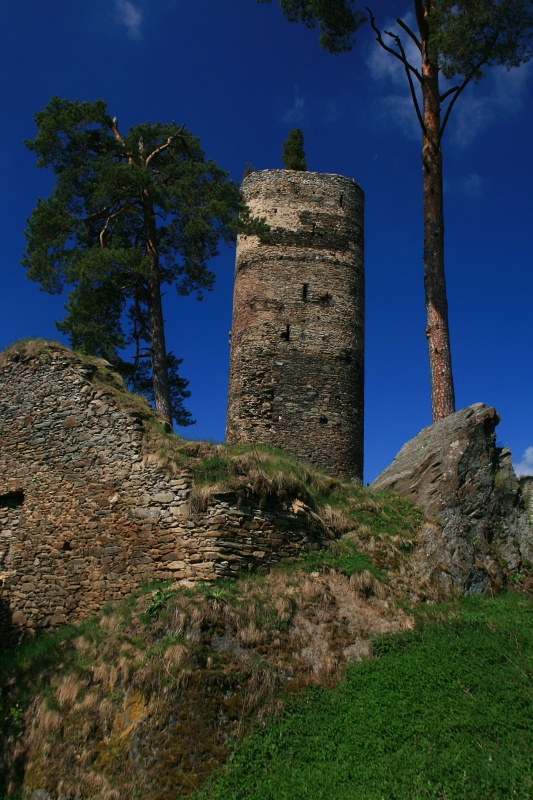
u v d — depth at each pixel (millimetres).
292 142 29391
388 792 7188
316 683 9094
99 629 10445
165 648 9266
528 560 13023
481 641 9789
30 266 18562
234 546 11117
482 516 13242
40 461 13625
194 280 20531
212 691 8750
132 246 19422
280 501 11867
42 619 12375
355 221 25719
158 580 11273
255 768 7922
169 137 19781
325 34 19844
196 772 8008
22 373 14555
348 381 23609
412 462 14875
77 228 18875
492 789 6984
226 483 11609
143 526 11836
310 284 24188
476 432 14328
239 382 23203
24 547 13156
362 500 13375
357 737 8109
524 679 8828
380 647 9734
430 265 17219
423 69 18734
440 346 16562
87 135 19250
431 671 9062
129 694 8953
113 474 12625
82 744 8734
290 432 22500
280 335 23453
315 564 11312
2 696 9898
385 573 11539
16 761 8906
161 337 18969
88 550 12344
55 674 9805
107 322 20000
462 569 11984
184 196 18703
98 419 13273
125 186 18703
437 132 18125
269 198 25062
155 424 13297
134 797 7906
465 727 7957
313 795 7344
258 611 9883
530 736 7742
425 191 17938
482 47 16984
